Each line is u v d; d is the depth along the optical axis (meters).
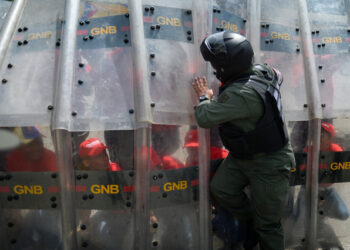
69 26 2.53
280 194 2.37
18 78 2.51
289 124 2.77
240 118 2.26
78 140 2.40
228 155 2.64
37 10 2.74
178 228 2.60
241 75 2.31
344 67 2.92
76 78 2.44
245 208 2.64
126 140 2.42
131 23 2.53
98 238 2.51
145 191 2.43
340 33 3.00
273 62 2.85
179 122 2.53
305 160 2.84
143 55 2.47
